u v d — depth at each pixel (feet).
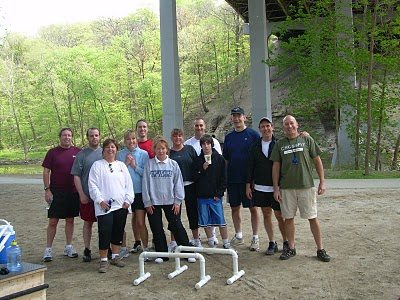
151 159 23.12
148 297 18.15
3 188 60.75
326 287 18.24
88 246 23.82
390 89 69.05
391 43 59.57
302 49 64.54
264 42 80.38
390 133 69.77
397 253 22.63
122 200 22.02
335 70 62.03
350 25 62.03
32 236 30.71
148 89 155.22
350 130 66.59
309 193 21.81
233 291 18.35
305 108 69.26
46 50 182.91
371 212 33.37
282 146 21.99
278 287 18.49
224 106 146.72
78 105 160.56
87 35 239.71
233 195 25.32
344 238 25.98
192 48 163.94
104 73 157.38
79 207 24.31
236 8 111.04
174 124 69.82
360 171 62.18
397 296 17.03
